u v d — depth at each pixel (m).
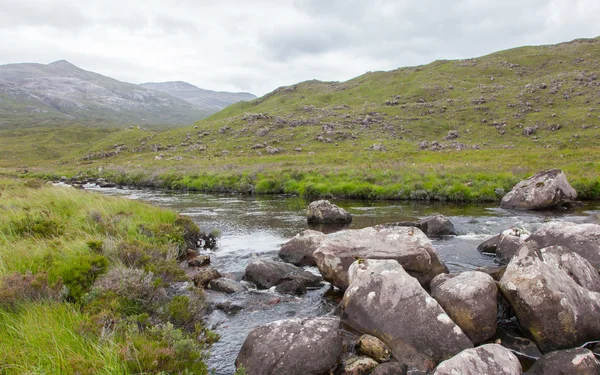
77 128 195.50
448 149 66.12
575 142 63.94
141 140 95.44
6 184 23.47
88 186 47.75
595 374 6.11
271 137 85.44
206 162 63.94
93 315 6.69
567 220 20.02
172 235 14.77
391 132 84.12
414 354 7.08
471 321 7.70
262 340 6.96
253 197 34.16
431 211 24.12
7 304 6.95
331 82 166.75
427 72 135.50
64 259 9.34
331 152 68.00
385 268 8.53
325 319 7.83
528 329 7.80
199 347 6.85
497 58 137.12
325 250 11.45
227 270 12.95
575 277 8.87
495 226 19.05
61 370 5.09
